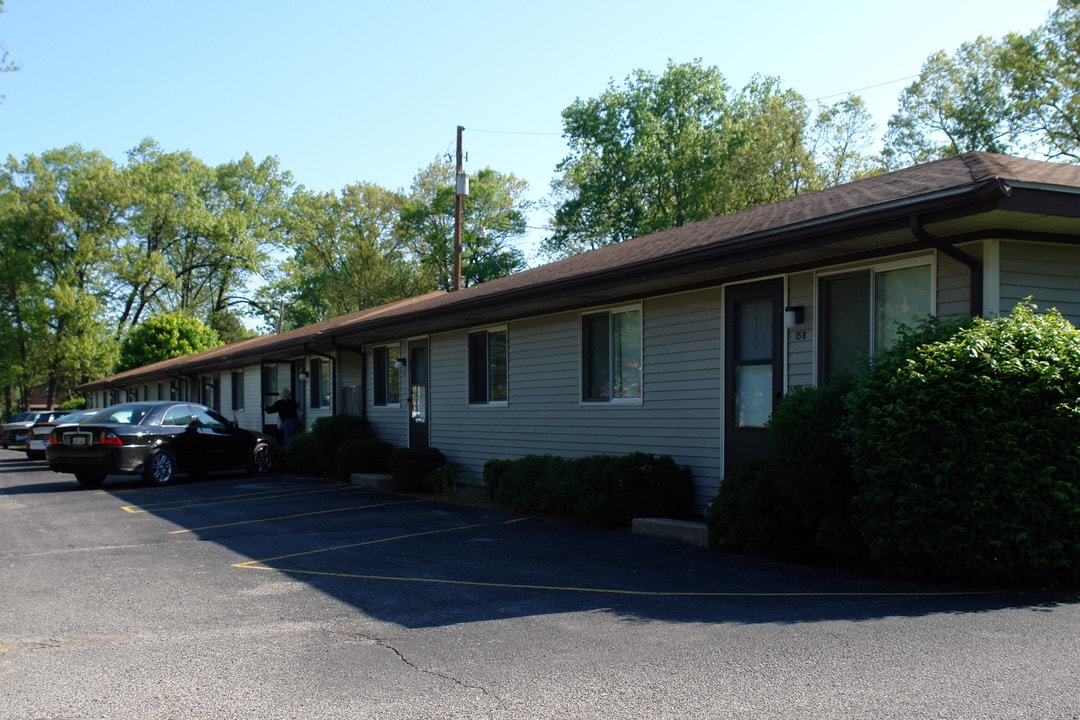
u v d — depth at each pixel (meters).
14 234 49.50
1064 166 9.25
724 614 6.11
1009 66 34.28
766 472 8.55
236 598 7.07
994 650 4.95
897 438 6.82
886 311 8.77
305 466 19.20
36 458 28.22
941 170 8.85
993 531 6.56
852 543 7.53
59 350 49.06
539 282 11.78
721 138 42.19
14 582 7.88
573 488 11.09
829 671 4.68
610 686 4.60
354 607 6.67
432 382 17.44
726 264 9.36
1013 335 6.88
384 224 53.84
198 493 15.46
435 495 14.75
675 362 11.44
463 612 6.40
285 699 4.58
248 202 60.56
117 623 6.32
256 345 26.19
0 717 4.42
